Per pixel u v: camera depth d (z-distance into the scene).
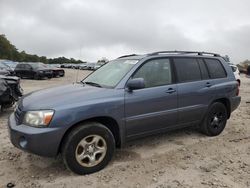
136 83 4.48
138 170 4.40
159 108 4.98
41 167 4.48
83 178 4.13
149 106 4.82
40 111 3.96
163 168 4.49
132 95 4.62
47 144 3.90
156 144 5.58
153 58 5.14
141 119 4.74
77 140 4.07
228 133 6.49
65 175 4.21
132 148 5.34
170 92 5.12
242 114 8.80
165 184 3.97
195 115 5.64
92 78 5.41
